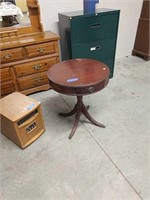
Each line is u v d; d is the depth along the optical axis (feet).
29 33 6.76
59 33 7.96
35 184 4.10
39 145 5.09
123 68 9.34
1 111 4.73
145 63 9.78
